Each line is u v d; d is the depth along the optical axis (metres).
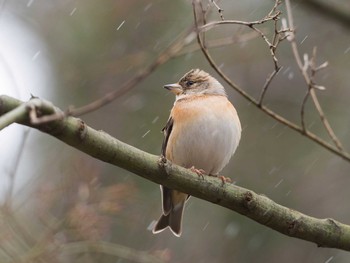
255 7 13.02
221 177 7.05
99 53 12.98
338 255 12.65
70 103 12.78
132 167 5.95
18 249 9.65
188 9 13.02
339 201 13.11
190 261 12.18
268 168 13.07
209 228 12.54
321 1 11.31
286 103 13.83
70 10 13.25
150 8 13.01
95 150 5.67
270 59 13.58
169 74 13.15
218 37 12.98
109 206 9.91
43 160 11.92
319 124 13.60
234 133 9.55
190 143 9.42
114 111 13.12
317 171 13.23
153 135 12.86
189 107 9.52
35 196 10.07
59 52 13.07
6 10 13.03
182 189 6.29
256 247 12.45
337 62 13.97
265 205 6.43
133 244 11.63
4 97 5.20
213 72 13.31
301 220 6.46
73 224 9.70
